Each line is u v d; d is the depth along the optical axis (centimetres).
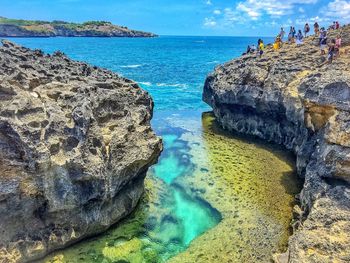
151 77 7206
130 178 2005
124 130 1997
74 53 12506
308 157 2397
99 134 1806
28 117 1650
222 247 1781
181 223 1983
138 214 2064
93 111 1903
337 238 1442
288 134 3078
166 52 14888
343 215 1569
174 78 7150
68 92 1912
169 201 2202
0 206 1539
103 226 1861
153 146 2092
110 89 2211
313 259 1334
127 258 1705
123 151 1939
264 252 1745
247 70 3416
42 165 1562
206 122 3947
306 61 3403
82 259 1683
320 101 2128
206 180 2466
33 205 1627
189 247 1786
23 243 1600
